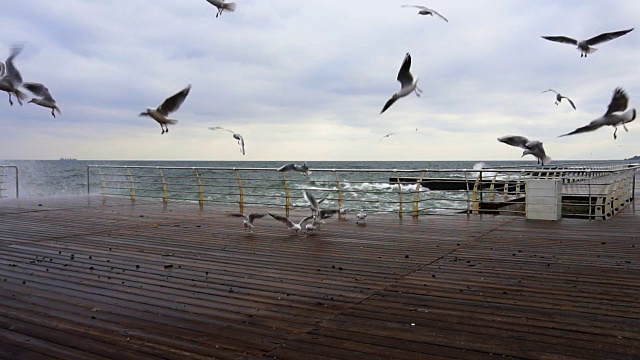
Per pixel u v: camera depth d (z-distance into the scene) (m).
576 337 3.81
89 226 10.42
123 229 10.00
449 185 25.17
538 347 3.61
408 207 20.16
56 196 18.12
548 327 4.04
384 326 4.10
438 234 9.31
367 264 6.61
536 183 11.38
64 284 5.54
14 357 3.47
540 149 4.43
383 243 8.30
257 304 4.77
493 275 5.91
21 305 4.72
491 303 4.75
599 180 16.64
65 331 4.00
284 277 5.88
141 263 6.70
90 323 4.20
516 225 10.52
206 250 7.68
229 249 7.77
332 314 4.44
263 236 9.12
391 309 4.58
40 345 3.70
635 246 7.88
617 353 3.49
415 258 7.00
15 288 5.35
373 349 3.60
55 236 9.07
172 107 5.01
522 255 7.18
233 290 5.29
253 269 6.32
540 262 6.66
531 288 5.30
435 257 7.07
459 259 6.91
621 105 4.21
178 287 5.42
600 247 7.80
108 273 6.10
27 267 6.43
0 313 4.46
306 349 3.61
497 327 4.05
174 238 8.87
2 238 8.82
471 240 8.59
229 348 3.63
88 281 5.68
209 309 4.60
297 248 7.84
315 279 5.78
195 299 4.94
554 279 5.69
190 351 3.58
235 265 6.57
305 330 4.02
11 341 3.78
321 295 5.08
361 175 54.09
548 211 11.27
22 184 42.00
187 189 33.34
